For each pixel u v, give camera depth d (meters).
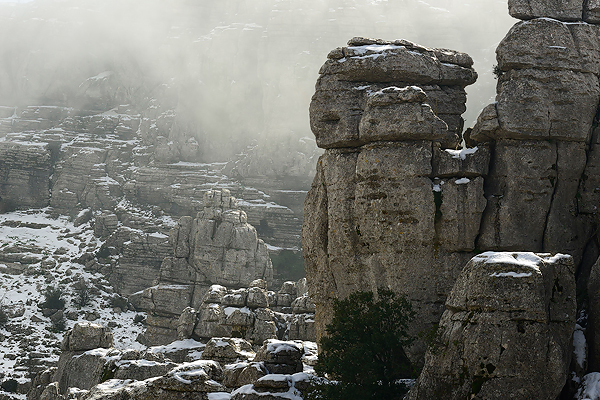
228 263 103.44
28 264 131.50
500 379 27.17
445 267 38.47
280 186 148.00
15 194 157.88
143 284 128.50
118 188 157.38
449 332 29.12
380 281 39.16
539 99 39.84
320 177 44.19
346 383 33.75
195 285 103.06
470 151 39.97
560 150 40.06
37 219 152.62
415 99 38.81
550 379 27.16
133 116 178.12
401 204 38.66
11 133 176.12
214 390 33.66
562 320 28.88
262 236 139.88
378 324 35.41
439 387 28.48
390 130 38.81
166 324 100.31
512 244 38.84
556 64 40.34
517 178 39.50
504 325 27.58
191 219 106.81
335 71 42.28
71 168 160.38
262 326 69.31
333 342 35.62
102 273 132.00
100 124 174.25
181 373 33.72
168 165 156.88
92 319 115.62
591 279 32.19
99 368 55.84
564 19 41.69
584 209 40.06
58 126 179.25
